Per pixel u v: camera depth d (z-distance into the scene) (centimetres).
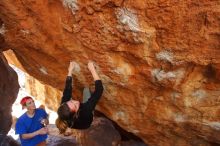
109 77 511
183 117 521
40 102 1045
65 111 421
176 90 484
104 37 450
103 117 754
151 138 603
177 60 438
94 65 501
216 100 474
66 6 430
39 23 467
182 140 575
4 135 669
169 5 387
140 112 558
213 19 381
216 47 407
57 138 794
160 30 414
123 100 548
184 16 390
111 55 475
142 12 403
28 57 578
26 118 550
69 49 495
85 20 436
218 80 445
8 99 661
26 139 558
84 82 551
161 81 481
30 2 438
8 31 500
